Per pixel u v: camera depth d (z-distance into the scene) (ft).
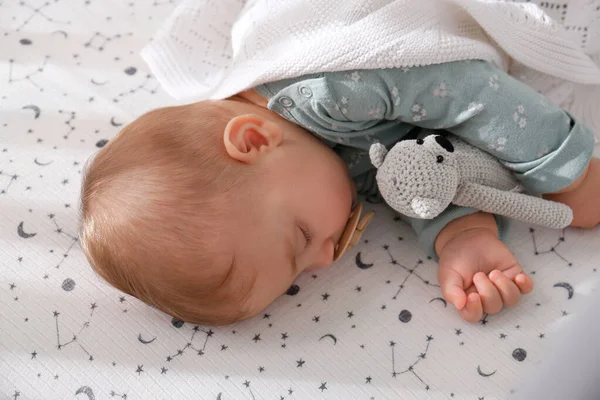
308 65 3.18
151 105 4.19
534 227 3.47
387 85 3.19
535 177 3.27
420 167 2.93
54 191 3.81
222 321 3.17
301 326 3.31
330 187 3.25
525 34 3.49
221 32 4.22
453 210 3.31
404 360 3.14
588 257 3.33
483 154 3.34
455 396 3.02
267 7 3.56
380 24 3.21
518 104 3.18
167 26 4.21
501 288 3.12
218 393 3.14
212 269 2.93
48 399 3.18
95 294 3.45
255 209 3.01
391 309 3.31
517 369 3.04
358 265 3.49
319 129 3.34
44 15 4.66
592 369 2.29
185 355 3.25
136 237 2.96
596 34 3.75
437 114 3.30
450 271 3.26
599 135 3.67
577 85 3.73
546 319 3.15
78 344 3.31
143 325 3.35
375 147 3.06
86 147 3.99
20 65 4.41
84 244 3.15
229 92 3.49
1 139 4.04
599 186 3.30
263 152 3.15
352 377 3.13
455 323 3.22
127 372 3.22
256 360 3.22
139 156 3.07
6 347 3.32
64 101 4.21
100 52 4.47
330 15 3.37
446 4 3.44
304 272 3.50
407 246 3.54
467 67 3.23
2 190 3.82
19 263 3.56
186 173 3.00
